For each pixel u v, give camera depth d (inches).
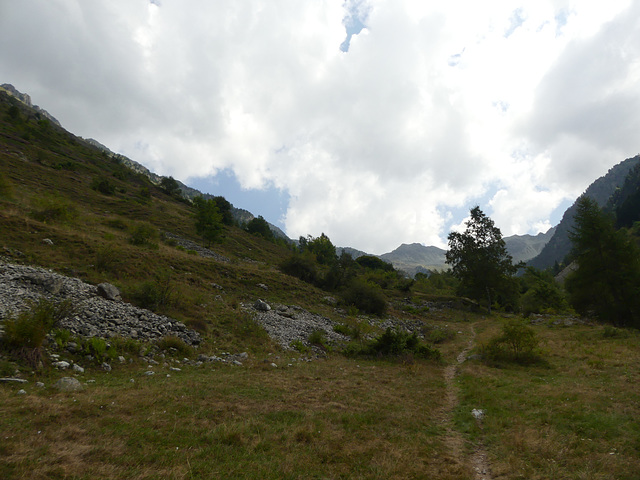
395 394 441.7
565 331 1106.7
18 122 3811.5
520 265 2073.1
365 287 1549.0
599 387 416.8
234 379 438.6
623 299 1238.3
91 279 741.9
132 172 4557.1
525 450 263.1
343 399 395.9
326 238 3885.3
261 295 1214.9
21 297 527.5
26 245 835.4
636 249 1274.6
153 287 734.5
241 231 3567.9
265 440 259.0
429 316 1777.8
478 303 2260.1
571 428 298.4
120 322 554.9
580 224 1371.8
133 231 1393.9
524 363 647.8
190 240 2169.0
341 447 261.4
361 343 890.7
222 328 722.2
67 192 2303.2
